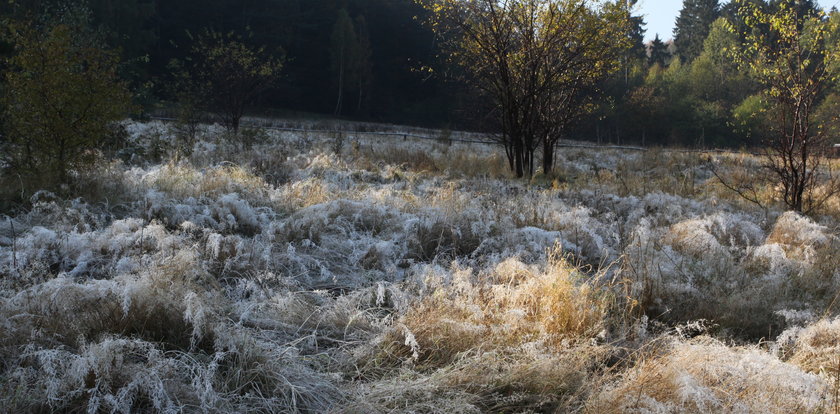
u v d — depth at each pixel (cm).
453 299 389
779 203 893
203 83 1728
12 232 455
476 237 566
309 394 274
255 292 398
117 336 277
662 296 416
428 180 1030
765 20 873
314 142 1577
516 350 308
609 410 263
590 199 900
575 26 1185
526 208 693
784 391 279
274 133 1827
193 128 1522
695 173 1402
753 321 398
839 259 522
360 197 694
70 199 568
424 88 6412
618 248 566
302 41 6256
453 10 1213
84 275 412
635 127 5084
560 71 1217
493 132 1373
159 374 259
